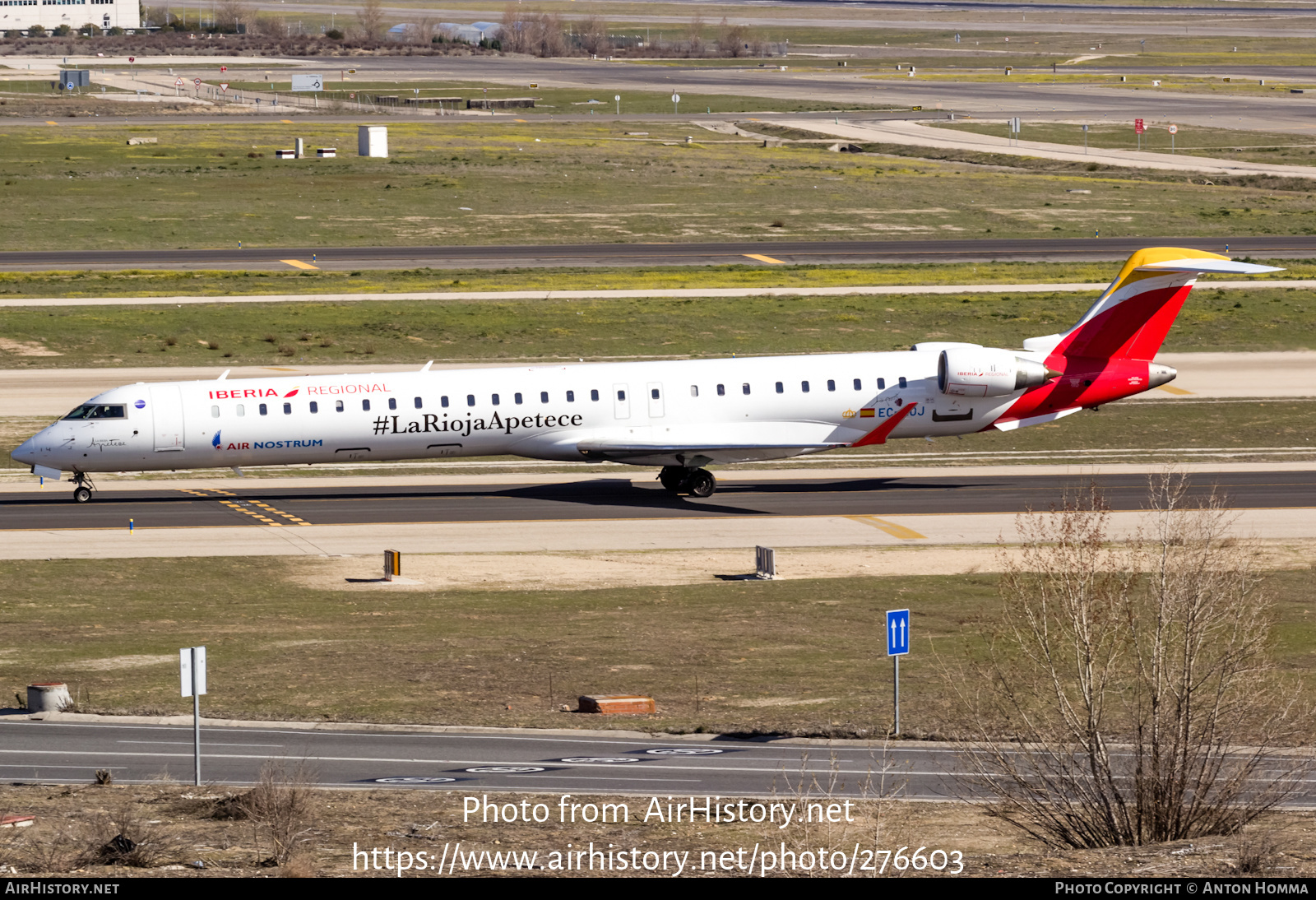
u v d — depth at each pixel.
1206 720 72.25
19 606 130.75
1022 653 101.56
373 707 98.12
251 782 80.94
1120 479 190.50
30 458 167.25
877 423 181.25
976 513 173.62
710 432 178.00
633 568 148.88
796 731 91.94
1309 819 70.00
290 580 142.75
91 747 89.12
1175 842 64.31
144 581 141.25
